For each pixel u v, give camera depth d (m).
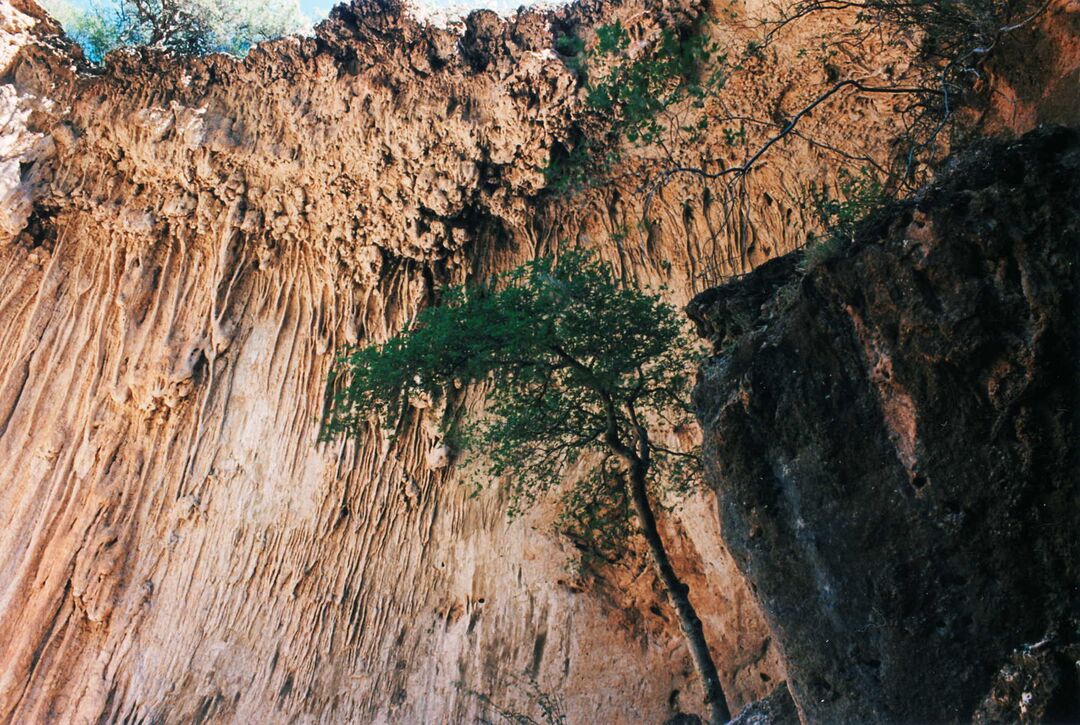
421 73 15.94
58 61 18.45
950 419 5.55
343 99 16.25
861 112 12.47
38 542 16.89
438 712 14.09
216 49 19.70
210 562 16.20
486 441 11.21
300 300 17.52
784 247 13.66
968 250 5.64
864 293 6.03
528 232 16.22
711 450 6.59
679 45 11.70
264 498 16.41
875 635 5.65
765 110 13.40
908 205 6.05
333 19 16.39
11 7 18.55
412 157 16.00
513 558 14.73
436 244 16.44
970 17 7.80
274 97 17.03
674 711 12.89
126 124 17.83
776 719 7.03
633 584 13.82
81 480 17.25
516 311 10.65
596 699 13.34
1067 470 5.20
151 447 17.31
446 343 10.88
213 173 17.28
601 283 10.90
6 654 16.12
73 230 18.77
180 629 15.84
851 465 5.89
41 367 18.19
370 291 16.91
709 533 13.40
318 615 15.41
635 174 15.04
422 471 15.88
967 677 5.31
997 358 5.44
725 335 7.39
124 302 17.84
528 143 15.35
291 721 14.67
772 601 6.17
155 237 18.14
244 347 17.42
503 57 15.64
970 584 5.39
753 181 13.98
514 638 14.20
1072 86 6.62
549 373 10.60
